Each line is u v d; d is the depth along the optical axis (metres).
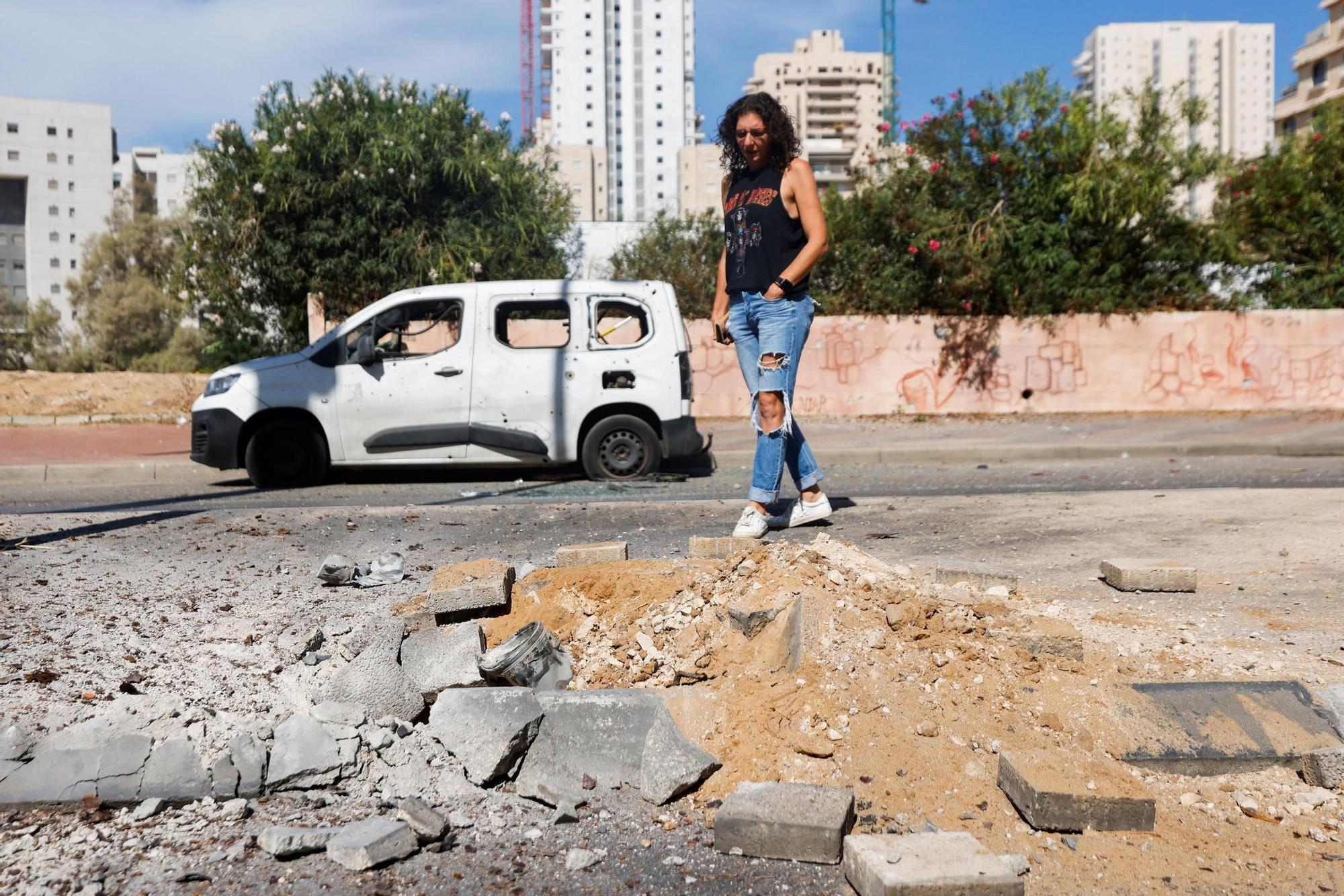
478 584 4.21
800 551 3.97
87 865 2.64
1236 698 3.28
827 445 12.85
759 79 189.75
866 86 188.62
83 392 17.48
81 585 5.11
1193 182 17.80
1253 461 11.43
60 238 136.38
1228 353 17.22
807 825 2.69
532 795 3.06
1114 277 17.56
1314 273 18.45
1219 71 196.62
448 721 3.25
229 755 3.10
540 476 10.59
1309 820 2.84
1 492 9.79
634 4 167.88
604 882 2.60
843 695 3.28
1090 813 2.79
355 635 3.71
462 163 18.72
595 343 10.14
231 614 4.52
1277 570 5.29
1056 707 3.28
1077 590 4.93
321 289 18.28
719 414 17.14
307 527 7.00
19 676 3.62
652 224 27.41
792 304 5.55
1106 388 17.22
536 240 20.38
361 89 19.06
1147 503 7.50
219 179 18.33
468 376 10.00
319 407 9.89
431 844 2.78
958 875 2.40
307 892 2.54
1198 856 2.67
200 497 9.21
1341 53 62.34
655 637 3.86
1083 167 17.39
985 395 17.23
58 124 135.75
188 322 57.47
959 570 4.52
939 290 17.33
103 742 3.10
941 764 3.05
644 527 6.99
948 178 18.00
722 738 3.21
